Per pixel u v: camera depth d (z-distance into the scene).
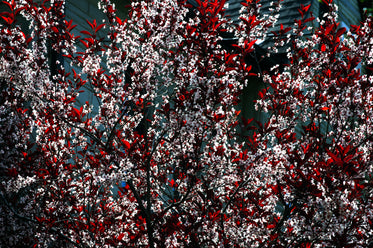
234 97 5.03
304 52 6.04
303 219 4.49
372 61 5.66
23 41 4.96
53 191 5.28
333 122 5.59
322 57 5.50
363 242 4.43
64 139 5.48
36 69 5.03
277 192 5.01
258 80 9.95
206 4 4.74
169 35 5.11
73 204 5.31
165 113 4.72
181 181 5.24
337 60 5.45
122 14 7.57
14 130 5.08
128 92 5.24
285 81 5.87
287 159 4.60
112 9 5.45
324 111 5.59
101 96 5.43
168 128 4.86
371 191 4.83
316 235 4.30
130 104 5.36
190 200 5.29
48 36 5.18
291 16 10.79
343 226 4.10
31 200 5.19
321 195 4.15
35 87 5.17
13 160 5.08
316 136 5.38
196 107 4.45
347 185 4.15
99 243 5.12
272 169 4.94
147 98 5.43
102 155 4.93
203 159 4.91
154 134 5.72
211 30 4.80
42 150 5.32
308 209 4.44
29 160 5.09
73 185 5.29
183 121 4.59
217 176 4.92
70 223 5.22
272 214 5.55
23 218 4.66
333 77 5.33
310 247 4.84
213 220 4.81
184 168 4.90
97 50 5.26
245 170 4.95
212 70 4.70
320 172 4.42
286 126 5.84
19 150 5.15
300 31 6.20
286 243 5.05
